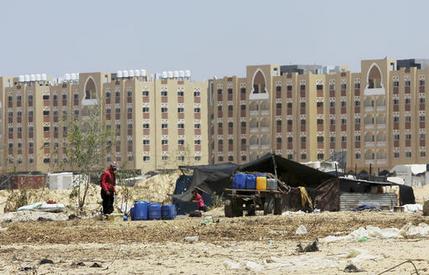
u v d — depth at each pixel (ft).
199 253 205.26
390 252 190.60
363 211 373.61
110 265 185.47
